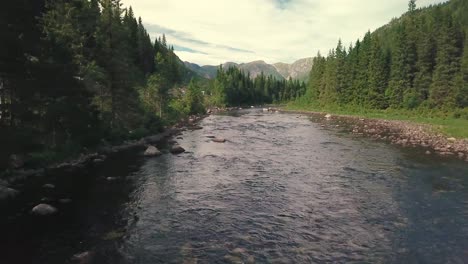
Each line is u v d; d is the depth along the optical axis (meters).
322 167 28.58
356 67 106.62
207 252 13.13
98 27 41.25
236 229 15.48
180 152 35.34
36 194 19.67
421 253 13.11
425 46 80.19
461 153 33.66
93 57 40.47
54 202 18.52
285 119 83.50
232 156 33.53
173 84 116.31
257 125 66.75
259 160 31.58
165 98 73.62
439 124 57.22
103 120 37.94
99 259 12.41
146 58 121.19
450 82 69.62
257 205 18.88
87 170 26.16
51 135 27.92
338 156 33.50
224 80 161.75
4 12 21.38
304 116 95.62
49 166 25.56
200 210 18.00
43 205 17.16
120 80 43.00
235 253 13.05
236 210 18.05
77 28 38.78
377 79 92.56
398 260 12.55
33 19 24.52
